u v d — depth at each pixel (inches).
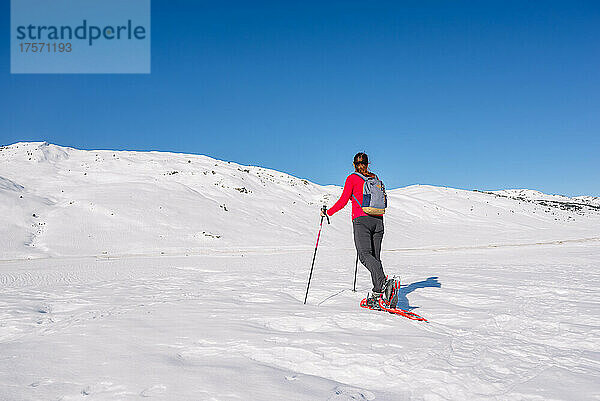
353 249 1082.7
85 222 1245.7
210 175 2070.6
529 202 3233.3
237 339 130.6
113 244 1098.7
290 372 103.3
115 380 98.0
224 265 546.6
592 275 303.6
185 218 1421.0
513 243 1136.8
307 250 1041.5
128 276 409.7
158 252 1000.9
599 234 1485.0
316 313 167.2
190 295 235.9
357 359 111.5
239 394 87.8
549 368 103.3
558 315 163.3
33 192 1499.8
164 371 102.9
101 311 193.3
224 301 203.9
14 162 1887.3
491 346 121.7
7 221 1151.0
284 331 145.4
